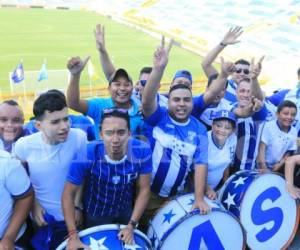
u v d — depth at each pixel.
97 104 3.69
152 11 41.88
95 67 21.53
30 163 2.91
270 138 3.95
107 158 2.81
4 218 2.69
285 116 3.87
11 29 32.50
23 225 2.97
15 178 2.65
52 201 3.03
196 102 3.87
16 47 26.30
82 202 3.03
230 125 3.38
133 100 3.79
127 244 2.76
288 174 3.69
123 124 2.74
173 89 3.28
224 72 3.76
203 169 3.31
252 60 4.58
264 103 4.28
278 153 4.04
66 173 2.96
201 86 15.84
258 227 3.54
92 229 2.79
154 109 3.37
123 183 2.88
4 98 14.16
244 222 3.45
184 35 33.78
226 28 34.50
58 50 26.02
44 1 46.03
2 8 43.03
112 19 40.41
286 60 26.06
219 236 3.18
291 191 3.64
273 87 18.67
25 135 3.21
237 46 29.77
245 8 37.88
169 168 3.32
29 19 37.53
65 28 34.03
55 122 2.77
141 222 3.45
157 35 33.22
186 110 3.25
